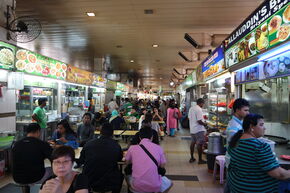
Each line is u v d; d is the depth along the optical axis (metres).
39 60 6.28
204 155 6.50
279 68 3.55
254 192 1.91
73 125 8.47
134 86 27.42
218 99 6.48
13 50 5.14
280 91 4.15
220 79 6.79
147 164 2.66
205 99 8.64
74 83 8.91
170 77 26.08
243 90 5.14
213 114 7.11
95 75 11.66
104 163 2.82
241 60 4.33
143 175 2.62
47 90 8.16
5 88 5.04
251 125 2.06
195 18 6.51
